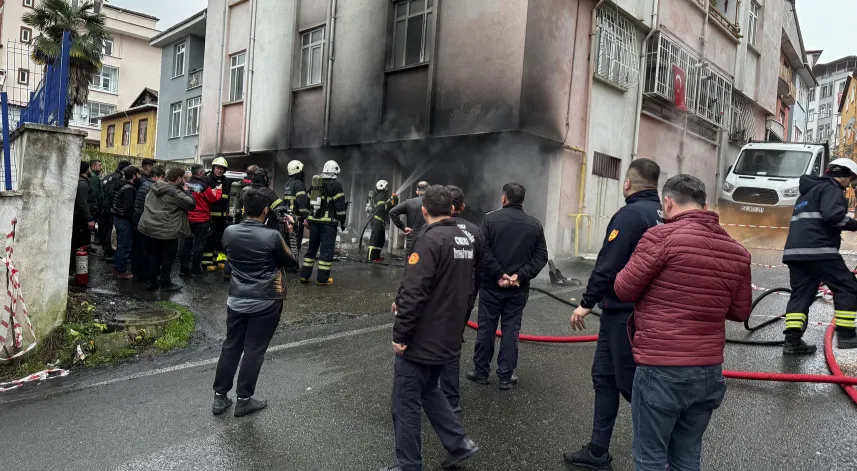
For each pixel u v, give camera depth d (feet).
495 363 17.02
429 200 10.19
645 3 46.32
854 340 15.99
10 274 15.74
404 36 40.42
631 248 9.75
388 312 22.97
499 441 11.66
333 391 14.37
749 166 50.55
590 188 42.63
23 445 11.37
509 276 14.08
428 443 11.57
